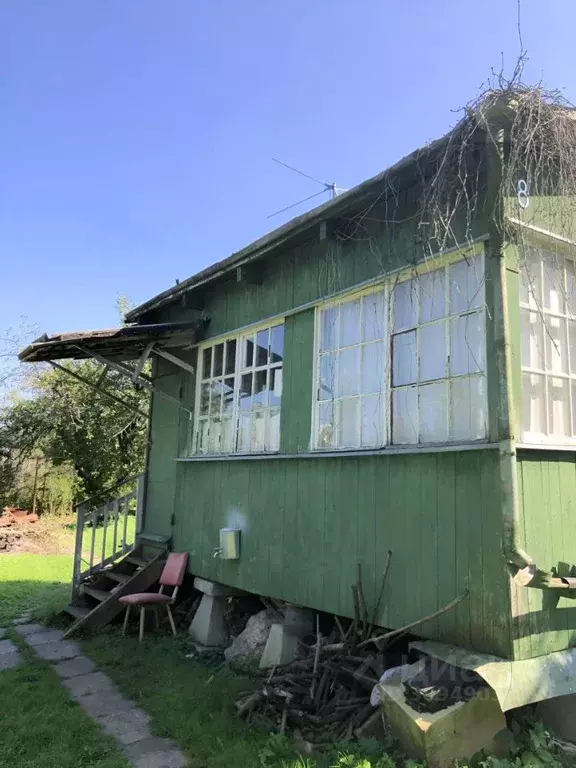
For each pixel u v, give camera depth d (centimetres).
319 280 535
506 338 361
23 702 461
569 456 389
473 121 346
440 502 388
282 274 590
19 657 588
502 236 367
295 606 527
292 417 550
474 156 383
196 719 422
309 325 545
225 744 381
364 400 472
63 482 1908
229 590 631
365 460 455
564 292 423
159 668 546
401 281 450
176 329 699
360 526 452
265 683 439
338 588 466
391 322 454
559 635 357
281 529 541
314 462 510
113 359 796
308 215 491
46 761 362
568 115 365
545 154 367
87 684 509
